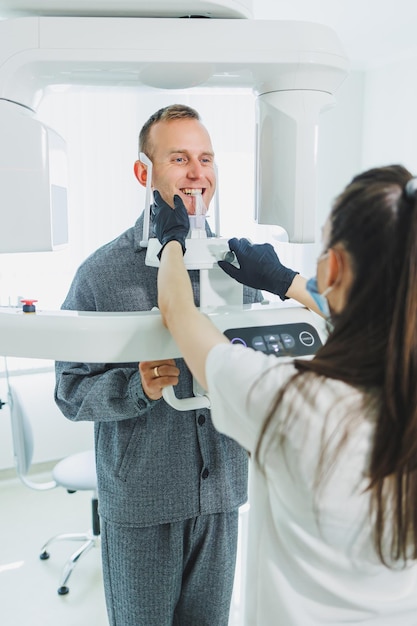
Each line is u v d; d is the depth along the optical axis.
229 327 0.96
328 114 4.21
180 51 0.96
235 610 1.85
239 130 3.54
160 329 0.90
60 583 2.34
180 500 1.26
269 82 1.04
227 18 1.01
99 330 0.90
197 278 1.27
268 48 0.97
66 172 1.16
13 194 0.98
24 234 1.00
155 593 1.28
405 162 3.90
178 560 1.29
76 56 0.94
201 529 1.30
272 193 1.10
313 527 0.71
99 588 2.35
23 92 1.00
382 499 0.68
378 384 0.68
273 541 0.80
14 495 3.07
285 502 0.73
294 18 3.09
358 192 0.66
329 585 0.76
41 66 0.97
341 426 0.66
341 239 0.68
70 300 1.31
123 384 1.18
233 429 0.74
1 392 3.11
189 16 1.01
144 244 1.16
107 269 1.26
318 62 0.99
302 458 0.67
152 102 3.24
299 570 0.76
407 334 0.63
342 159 4.32
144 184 1.32
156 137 1.25
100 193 3.22
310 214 1.09
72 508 2.96
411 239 0.62
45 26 0.94
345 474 0.67
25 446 2.32
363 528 0.70
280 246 3.85
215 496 1.28
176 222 0.97
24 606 2.24
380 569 0.75
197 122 1.26
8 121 0.96
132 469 1.24
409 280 0.62
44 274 3.16
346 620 0.77
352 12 2.98
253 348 0.95
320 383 0.68
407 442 0.65
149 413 1.24
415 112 3.77
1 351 0.94
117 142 3.20
